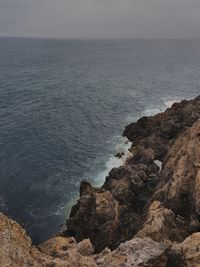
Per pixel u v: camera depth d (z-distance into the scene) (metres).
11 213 50.59
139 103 113.06
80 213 43.19
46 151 71.19
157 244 24.88
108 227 40.69
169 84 152.12
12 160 66.56
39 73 178.25
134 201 47.34
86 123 90.06
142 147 63.38
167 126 67.44
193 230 33.34
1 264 17.20
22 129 83.12
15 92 123.75
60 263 20.56
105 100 115.94
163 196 41.22
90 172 62.91
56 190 56.84
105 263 23.19
